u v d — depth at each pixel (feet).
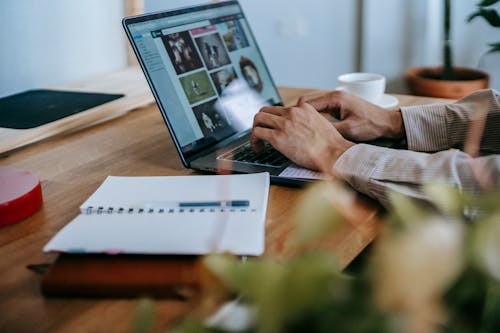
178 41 3.24
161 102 2.93
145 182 2.63
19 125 3.53
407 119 3.23
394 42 8.00
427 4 7.72
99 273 1.83
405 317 0.81
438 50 8.10
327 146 2.78
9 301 1.79
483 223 0.89
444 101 4.20
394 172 2.43
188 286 1.76
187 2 5.95
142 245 1.94
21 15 4.40
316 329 0.86
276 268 0.89
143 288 1.77
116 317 1.69
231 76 3.59
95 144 3.42
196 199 2.38
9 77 4.40
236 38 3.81
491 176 2.10
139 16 3.03
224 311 1.03
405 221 0.92
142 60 2.92
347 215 0.99
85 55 5.02
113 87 4.58
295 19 8.50
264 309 0.85
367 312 0.84
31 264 2.01
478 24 7.77
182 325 0.96
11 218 2.32
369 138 3.26
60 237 2.02
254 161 2.94
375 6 7.84
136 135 3.59
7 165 3.07
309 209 0.96
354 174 2.51
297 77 8.87
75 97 4.27
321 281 0.85
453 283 0.89
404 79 8.16
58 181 2.82
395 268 0.81
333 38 8.35
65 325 1.66
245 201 2.30
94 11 5.02
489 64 7.74
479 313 0.91
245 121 3.53
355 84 4.01
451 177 2.28
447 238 0.84
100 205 2.35
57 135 3.59
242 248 1.90
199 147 3.07
